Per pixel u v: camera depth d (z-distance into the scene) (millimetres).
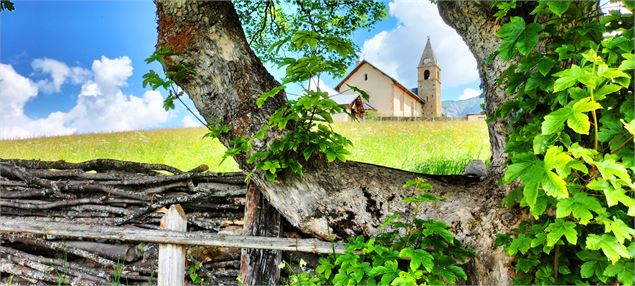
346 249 2424
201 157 6328
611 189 1465
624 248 1489
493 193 2674
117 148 6773
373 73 15453
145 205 3789
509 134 2389
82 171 3961
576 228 1705
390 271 1969
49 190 3822
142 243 3615
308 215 2740
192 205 3770
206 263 3541
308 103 2117
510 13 2463
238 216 3734
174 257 2703
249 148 2725
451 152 6141
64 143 7055
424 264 1909
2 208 3828
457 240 2432
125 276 3441
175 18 2771
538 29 1601
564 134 1604
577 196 1511
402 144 6574
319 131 2502
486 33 2631
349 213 2697
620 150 1569
